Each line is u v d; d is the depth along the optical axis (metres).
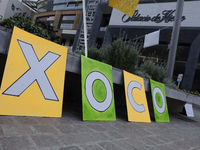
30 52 1.97
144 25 25.31
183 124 4.42
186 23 22.61
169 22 23.61
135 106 3.31
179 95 5.46
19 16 4.37
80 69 2.66
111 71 3.14
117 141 1.78
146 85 4.11
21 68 1.84
